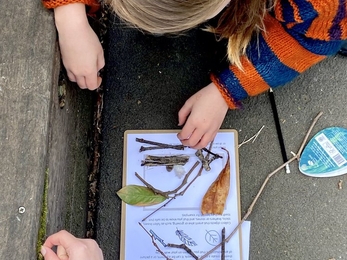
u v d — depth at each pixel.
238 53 1.05
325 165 1.21
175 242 1.17
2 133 0.81
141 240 1.17
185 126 1.15
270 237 1.18
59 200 0.96
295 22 0.94
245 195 1.21
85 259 0.83
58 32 0.89
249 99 1.26
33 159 0.80
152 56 1.30
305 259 1.17
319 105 1.26
